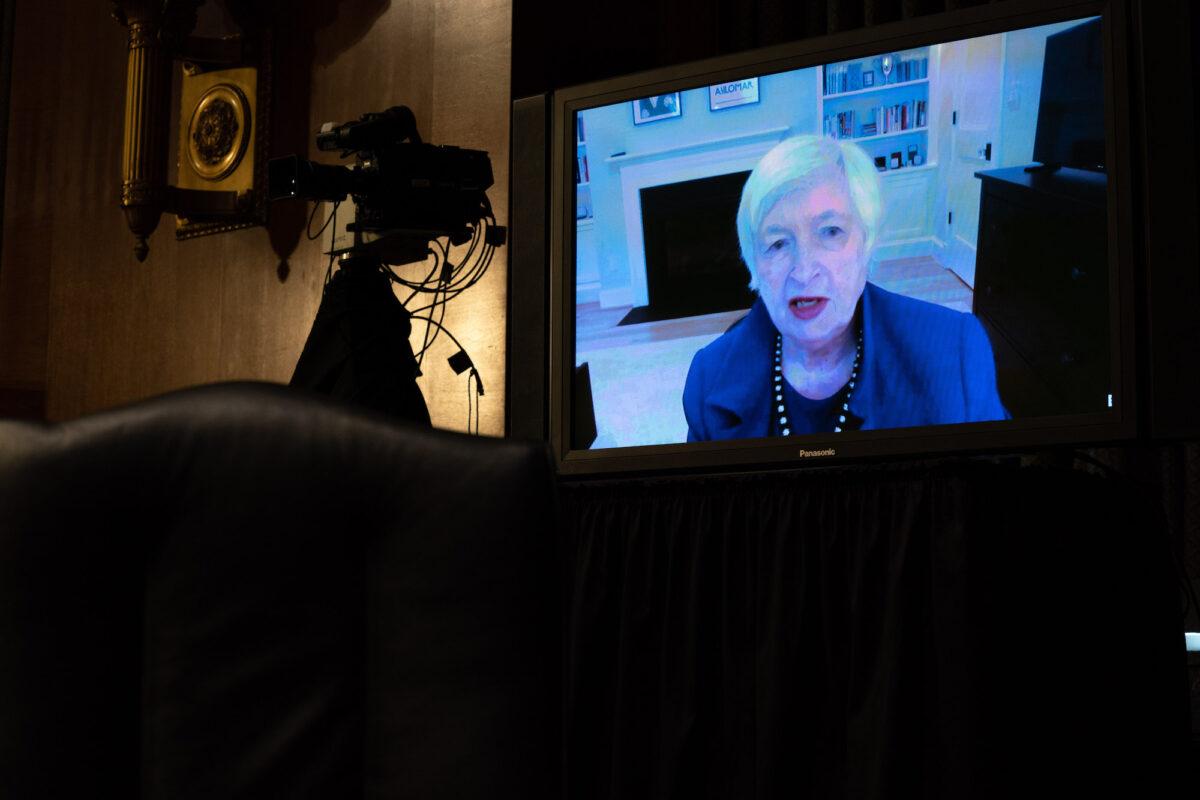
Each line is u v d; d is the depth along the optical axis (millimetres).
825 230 2373
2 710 756
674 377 2488
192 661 783
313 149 3900
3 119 4812
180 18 4004
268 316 3939
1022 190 2211
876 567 1918
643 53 3846
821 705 1941
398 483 793
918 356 2258
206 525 791
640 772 2070
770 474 2033
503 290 3387
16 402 4523
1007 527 1859
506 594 779
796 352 2367
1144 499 2074
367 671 792
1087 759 1837
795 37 3693
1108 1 2184
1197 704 2428
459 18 3639
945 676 1823
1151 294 2092
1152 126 2133
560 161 2660
